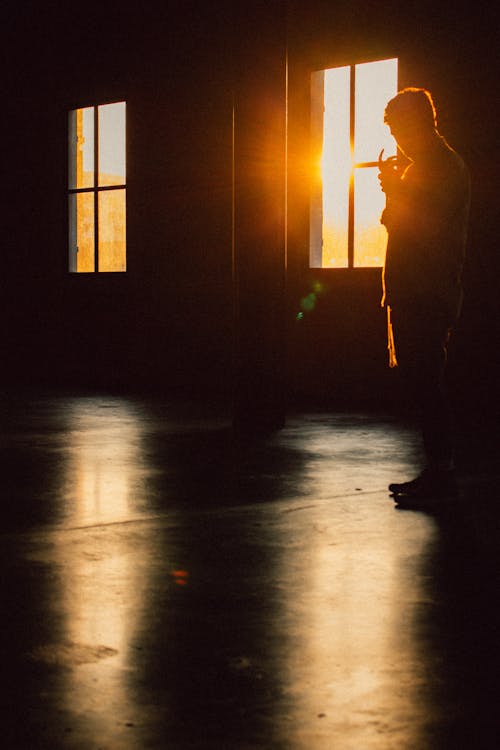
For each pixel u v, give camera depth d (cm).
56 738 168
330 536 320
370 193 776
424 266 379
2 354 1065
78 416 684
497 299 712
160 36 927
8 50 1059
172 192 924
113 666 203
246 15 583
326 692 189
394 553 298
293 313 826
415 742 167
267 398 602
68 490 401
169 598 251
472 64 722
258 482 419
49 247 1028
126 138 961
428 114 380
